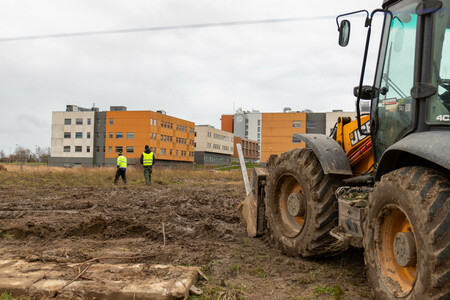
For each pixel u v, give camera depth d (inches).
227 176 1075.3
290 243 181.5
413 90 120.6
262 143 2972.4
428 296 94.3
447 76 115.8
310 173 169.0
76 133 3700.8
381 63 146.4
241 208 244.8
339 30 150.7
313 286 142.7
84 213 315.3
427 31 117.4
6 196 439.2
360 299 129.4
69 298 123.0
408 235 105.5
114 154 3590.1
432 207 96.2
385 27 144.3
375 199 120.0
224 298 129.2
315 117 2893.7
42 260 162.4
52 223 258.7
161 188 615.2
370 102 155.3
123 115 3555.6
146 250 192.5
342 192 156.6
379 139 148.5
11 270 144.6
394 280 112.5
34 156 2856.8
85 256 178.2
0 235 222.2
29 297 123.6
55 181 685.9
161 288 124.4
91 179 758.5
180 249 195.2
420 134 114.9
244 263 169.9
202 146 4690.0
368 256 122.3
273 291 137.4
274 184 199.9
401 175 109.3
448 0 114.9
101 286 126.3
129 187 613.6
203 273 151.4
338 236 148.5
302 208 177.6
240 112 5954.7
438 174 104.5
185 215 315.6
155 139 3609.7
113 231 237.9
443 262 91.7
